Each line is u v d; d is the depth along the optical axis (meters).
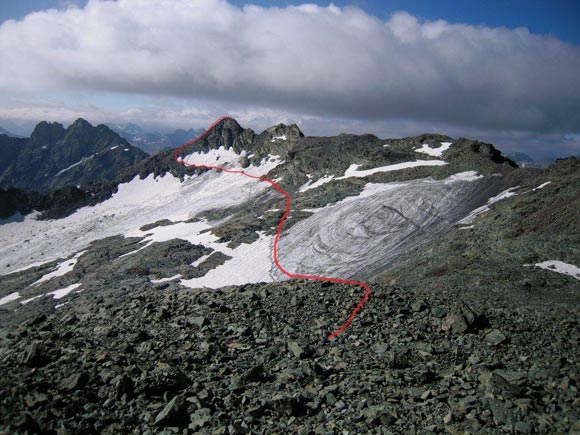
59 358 13.28
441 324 18.91
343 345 16.69
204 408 11.04
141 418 10.47
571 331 18.83
